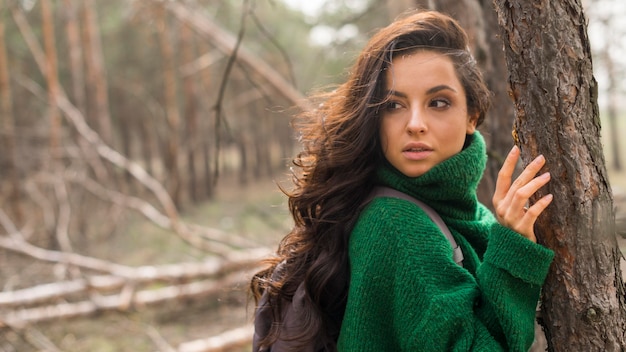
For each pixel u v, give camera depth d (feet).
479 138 4.48
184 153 50.83
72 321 18.12
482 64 7.35
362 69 4.47
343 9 26.84
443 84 4.19
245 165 59.16
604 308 3.95
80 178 26.91
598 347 3.97
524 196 3.85
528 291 3.94
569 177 3.90
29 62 44.37
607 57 22.79
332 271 4.46
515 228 3.91
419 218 4.12
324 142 4.63
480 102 4.46
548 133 3.91
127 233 32.78
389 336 4.08
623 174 46.52
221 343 15.53
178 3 23.48
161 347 15.81
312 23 27.78
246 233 31.17
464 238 4.44
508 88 4.15
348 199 4.58
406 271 3.96
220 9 37.11
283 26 48.75
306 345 4.48
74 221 31.60
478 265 4.35
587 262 3.94
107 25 44.65
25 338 16.01
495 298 3.85
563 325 4.07
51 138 30.83
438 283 3.91
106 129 39.09
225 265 19.94
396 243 4.04
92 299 18.03
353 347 4.05
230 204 44.88
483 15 7.38
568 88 3.84
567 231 3.95
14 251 20.22
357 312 4.07
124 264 26.17
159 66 50.11
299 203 4.73
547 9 3.84
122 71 50.44
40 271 24.47
